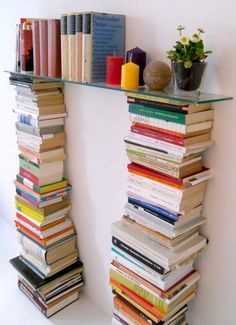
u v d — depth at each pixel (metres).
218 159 1.20
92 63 1.31
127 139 1.30
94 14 1.25
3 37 2.14
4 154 2.55
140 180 1.30
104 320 1.87
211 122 1.17
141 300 1.39
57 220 1.88
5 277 2.19
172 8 1.18
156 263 1.27
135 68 1.19
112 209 1.67
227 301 1.31
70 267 1.94
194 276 1.37
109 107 1.52
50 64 1.49
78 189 1.84
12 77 1.75
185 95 1.09
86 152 1.72
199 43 1.03
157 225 1.28
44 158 1.74
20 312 1.90
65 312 1.92
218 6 1.06
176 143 1.13
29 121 1.73
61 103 1.74
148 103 1.18
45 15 1.75
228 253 1.26
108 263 1.79
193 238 1.31
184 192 1.18
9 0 1.99
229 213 1.22
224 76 1.10
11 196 2.63
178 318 1.43
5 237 2.62
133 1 1.30
